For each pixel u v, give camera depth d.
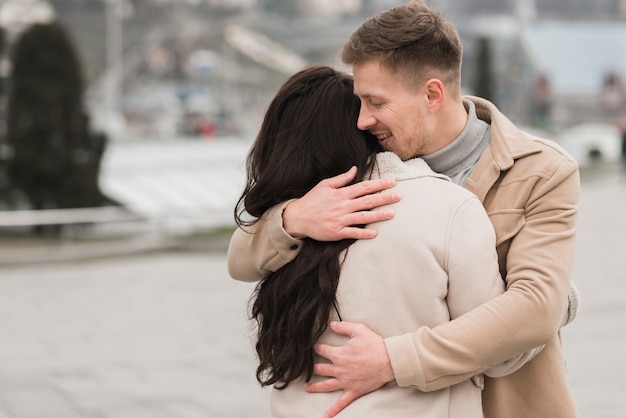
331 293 2.39
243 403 6.41
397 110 2.44
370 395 2.37
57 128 19.39
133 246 16.84
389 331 2.38
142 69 106.31
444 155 2.57
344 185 2.48
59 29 19.53
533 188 2.51
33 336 9.09
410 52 2.41
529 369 2.57
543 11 122.56
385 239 2.38
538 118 69.38
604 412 6.00
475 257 2.36
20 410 6.24
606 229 18.91
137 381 7.11
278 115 2.57
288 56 120.69
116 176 23.28
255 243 2.58
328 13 143.00
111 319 10.03
